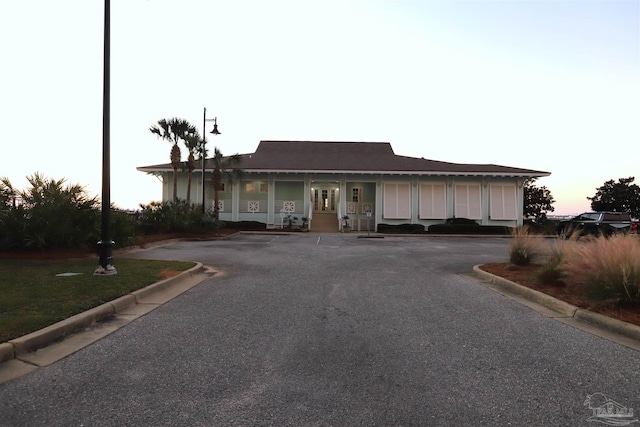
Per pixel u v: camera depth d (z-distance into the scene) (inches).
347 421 111.9
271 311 230.7
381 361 156.6
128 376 140.3
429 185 1077.1
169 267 358.0
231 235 879.1
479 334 190.9
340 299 261.7
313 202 1167.6
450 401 124.0
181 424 109.6
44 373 141.9
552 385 135.9
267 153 1211.2
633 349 171.8
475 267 382.3
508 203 1077.8
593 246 257.8
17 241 406.3
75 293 242.1
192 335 186.5
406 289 295.4
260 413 116.0
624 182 1549.0
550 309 239.6
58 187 446.0
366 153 1237.1
